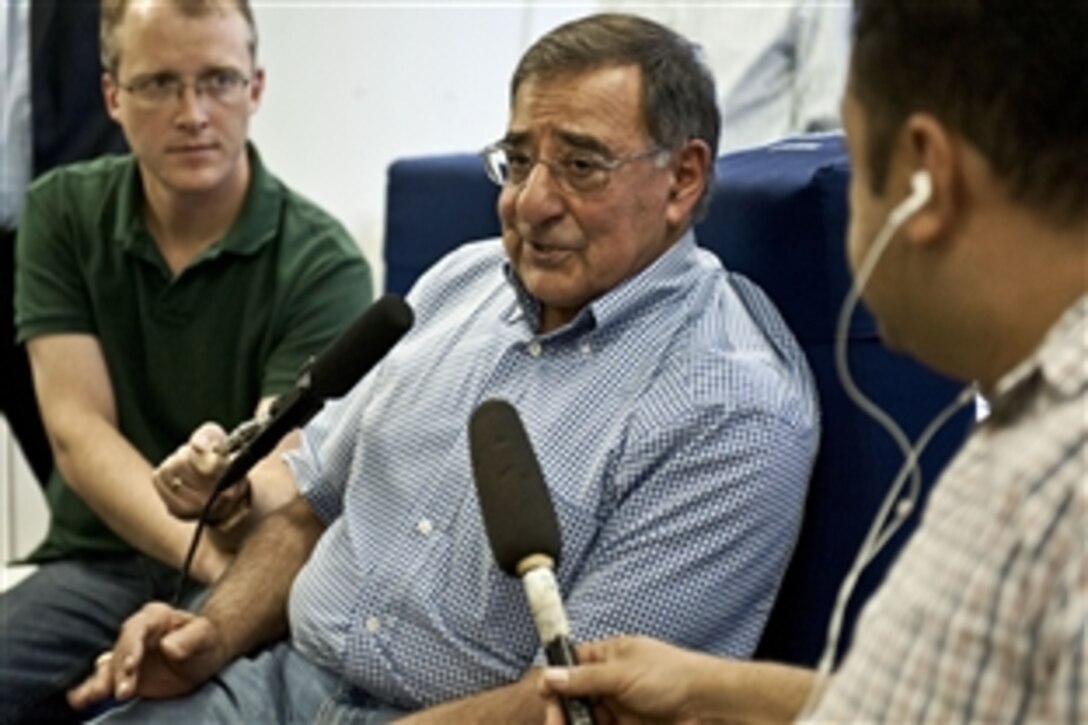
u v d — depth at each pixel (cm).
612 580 146
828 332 159
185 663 165
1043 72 75
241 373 220
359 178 316
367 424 167
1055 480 67
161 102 212
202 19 212
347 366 150
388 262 213
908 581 73
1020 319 78
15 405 271
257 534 177
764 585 150
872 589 152
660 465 148
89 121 287
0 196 282
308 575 166
